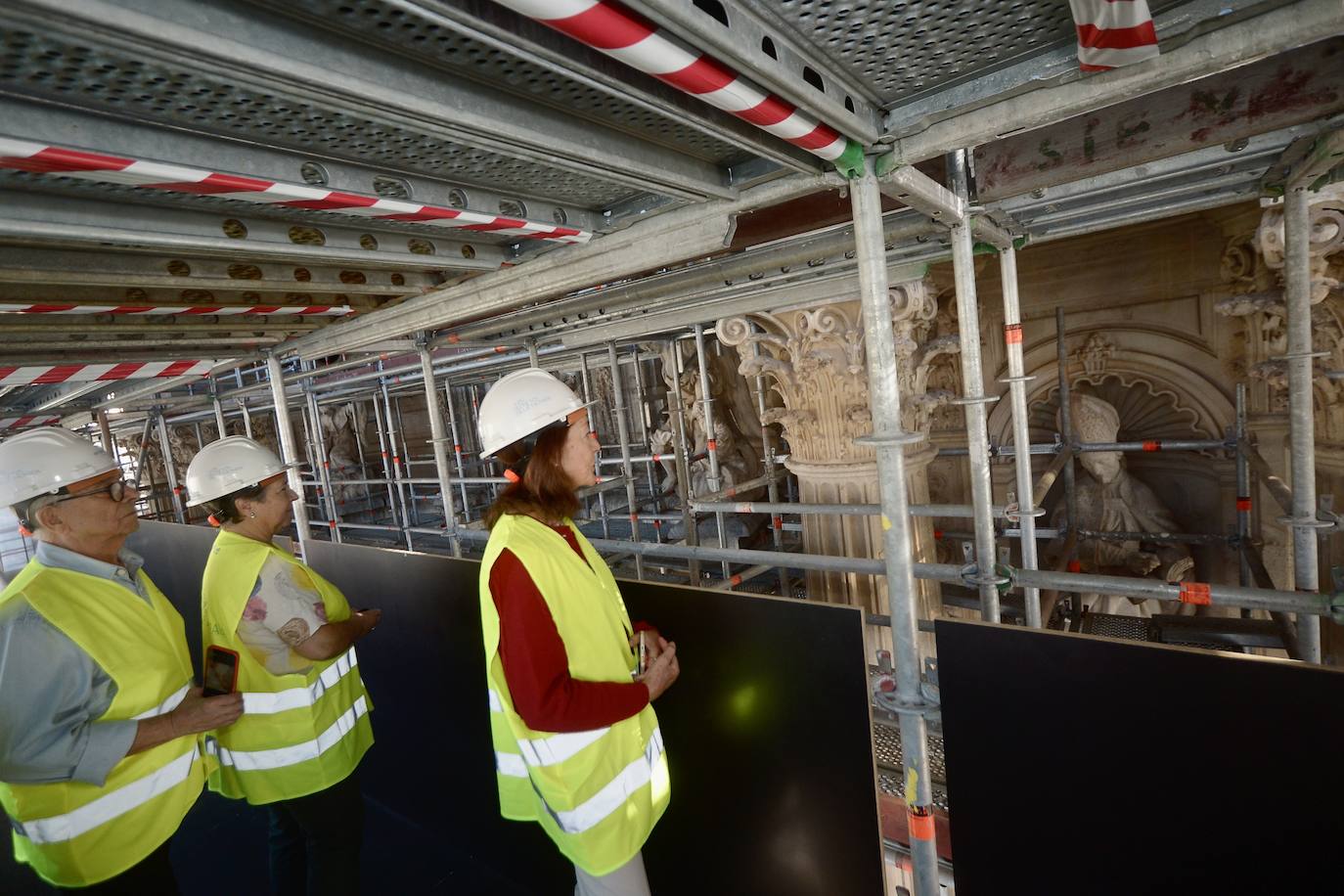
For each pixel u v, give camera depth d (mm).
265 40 711
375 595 2920
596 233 1896
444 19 670
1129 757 1284
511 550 1412
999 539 4594
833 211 2324
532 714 1348
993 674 1427
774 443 7211
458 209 1472
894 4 908
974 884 1560
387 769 3135
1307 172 1892
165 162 979
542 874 2506
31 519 1629
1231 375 4777
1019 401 2805
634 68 913
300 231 1612
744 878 1979
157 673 1687
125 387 5977
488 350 6434
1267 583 3082
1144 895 1312
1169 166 2102
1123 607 4836
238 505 2010
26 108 836
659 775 1694
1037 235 2959
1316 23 945
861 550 4121
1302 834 1117
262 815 3260
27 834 1595
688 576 6297
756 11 891
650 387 9547
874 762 1625
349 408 12562
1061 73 1108
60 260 1636
